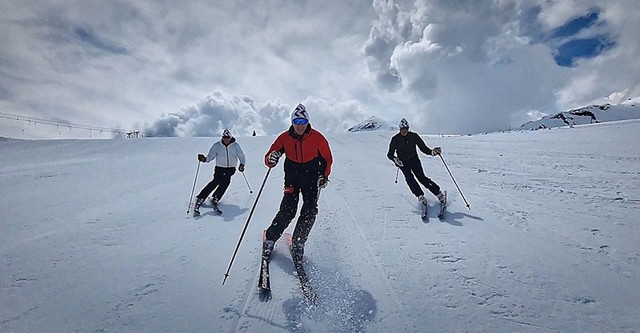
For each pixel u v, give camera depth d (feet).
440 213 17.38
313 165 12.71
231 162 20.86
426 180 19.07
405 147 19.70
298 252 11.84
